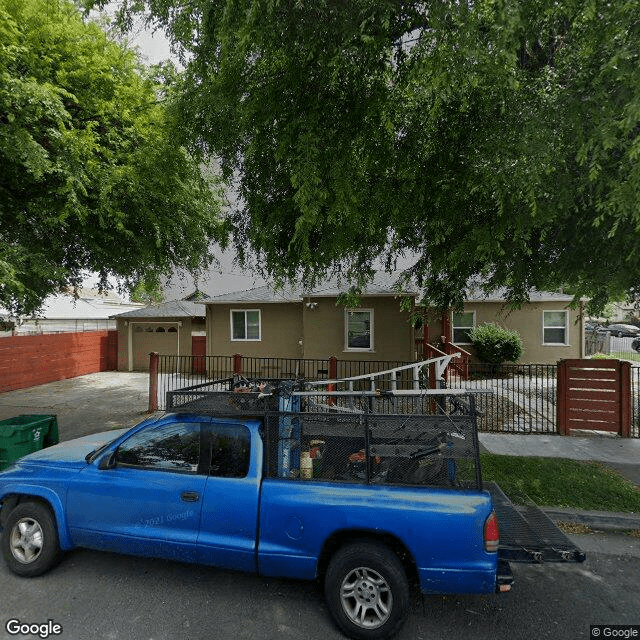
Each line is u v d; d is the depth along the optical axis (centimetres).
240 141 581
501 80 388
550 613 354
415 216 579
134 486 376
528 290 762
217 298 1702
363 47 410
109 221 824
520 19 337
